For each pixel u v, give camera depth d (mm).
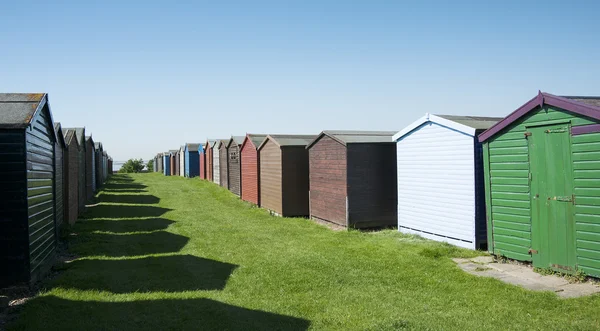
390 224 13758
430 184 11148
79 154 16781
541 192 7906
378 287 7266
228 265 8883
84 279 7730
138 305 6363
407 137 12117
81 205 17359
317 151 15352
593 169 7020
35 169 7770
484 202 9633
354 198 13297
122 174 57219
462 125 9805
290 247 10758
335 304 6430
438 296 6699
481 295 6598
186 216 16922
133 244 11242
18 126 6871
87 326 5504
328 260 9156
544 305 6008
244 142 22297
